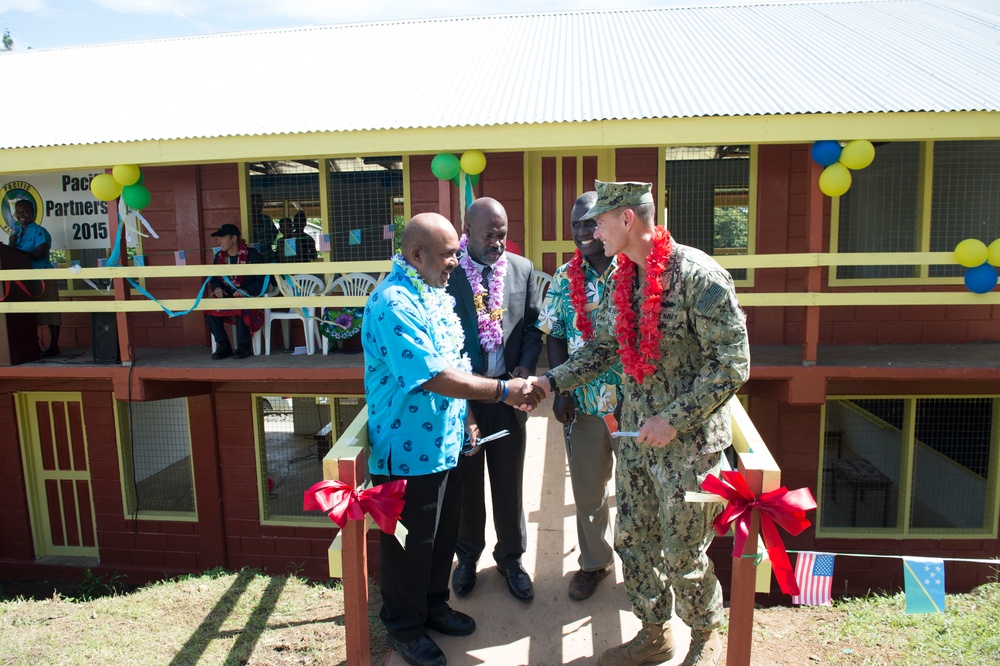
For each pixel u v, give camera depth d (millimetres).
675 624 3264
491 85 6566
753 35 7941
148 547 7996
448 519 3096
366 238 7625
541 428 5141
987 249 5336
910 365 5762
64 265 8070
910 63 6422
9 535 8305
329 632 4559
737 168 7129
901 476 7055
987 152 6789
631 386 2734
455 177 5910
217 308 6102
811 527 7094
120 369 6414
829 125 5258
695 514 2586
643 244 2523
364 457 2984
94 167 5910
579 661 3078
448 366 2668
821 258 5445
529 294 3576
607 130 5434
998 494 6895
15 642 4699
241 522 7777
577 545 3879
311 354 6848
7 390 7859
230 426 7656
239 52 8711
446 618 3236
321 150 5695
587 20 9320
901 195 6887
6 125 6414
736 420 3168
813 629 4457
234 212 7629
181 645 4527
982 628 4414
